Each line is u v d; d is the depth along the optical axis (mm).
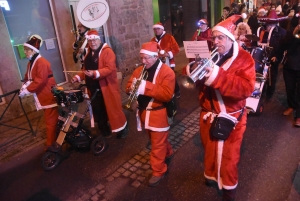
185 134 4156
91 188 3102
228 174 2346
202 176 3109
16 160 3832
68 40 6453
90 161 3635
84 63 3928
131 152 3783
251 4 14523
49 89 3695
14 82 5355
